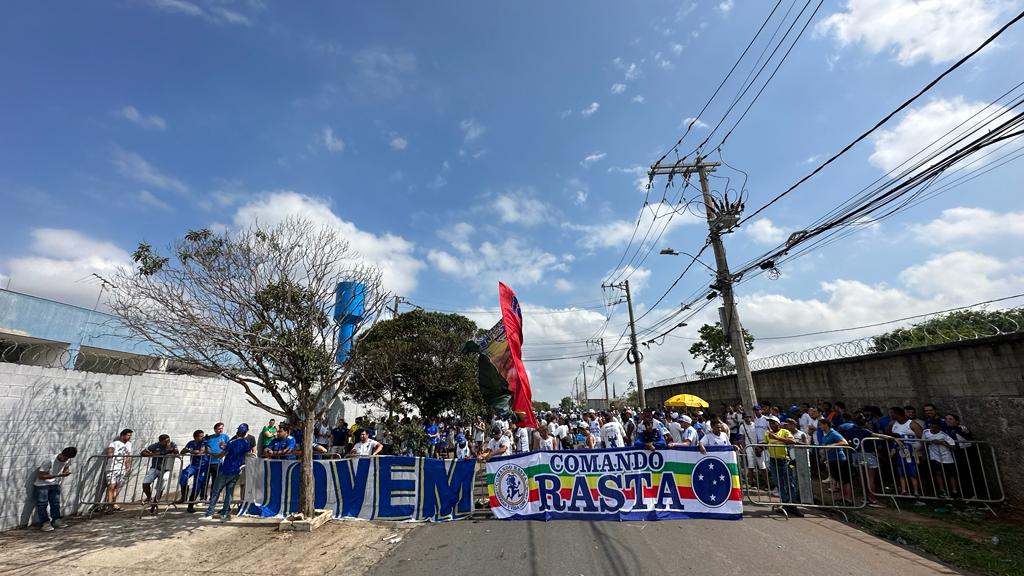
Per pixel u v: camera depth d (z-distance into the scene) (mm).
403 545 6699
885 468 8719
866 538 6328
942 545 5852
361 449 10148
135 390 10258
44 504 7691
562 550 6090
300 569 5773
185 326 7445
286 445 10211
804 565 5328
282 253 8328
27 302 13391
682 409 18844
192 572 5684
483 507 8891
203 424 12383
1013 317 9328
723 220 13000
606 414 13016
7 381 7547
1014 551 5594
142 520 8266
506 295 11938
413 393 18984
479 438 18078
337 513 8320
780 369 15703
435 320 21188
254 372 7910
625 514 7707
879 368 11039
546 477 8125
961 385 8812
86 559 6137
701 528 6965
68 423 8562
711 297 13617
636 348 25312
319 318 8453
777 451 8094
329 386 8539
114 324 14609
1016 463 7270
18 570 5746
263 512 8531
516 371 11375
